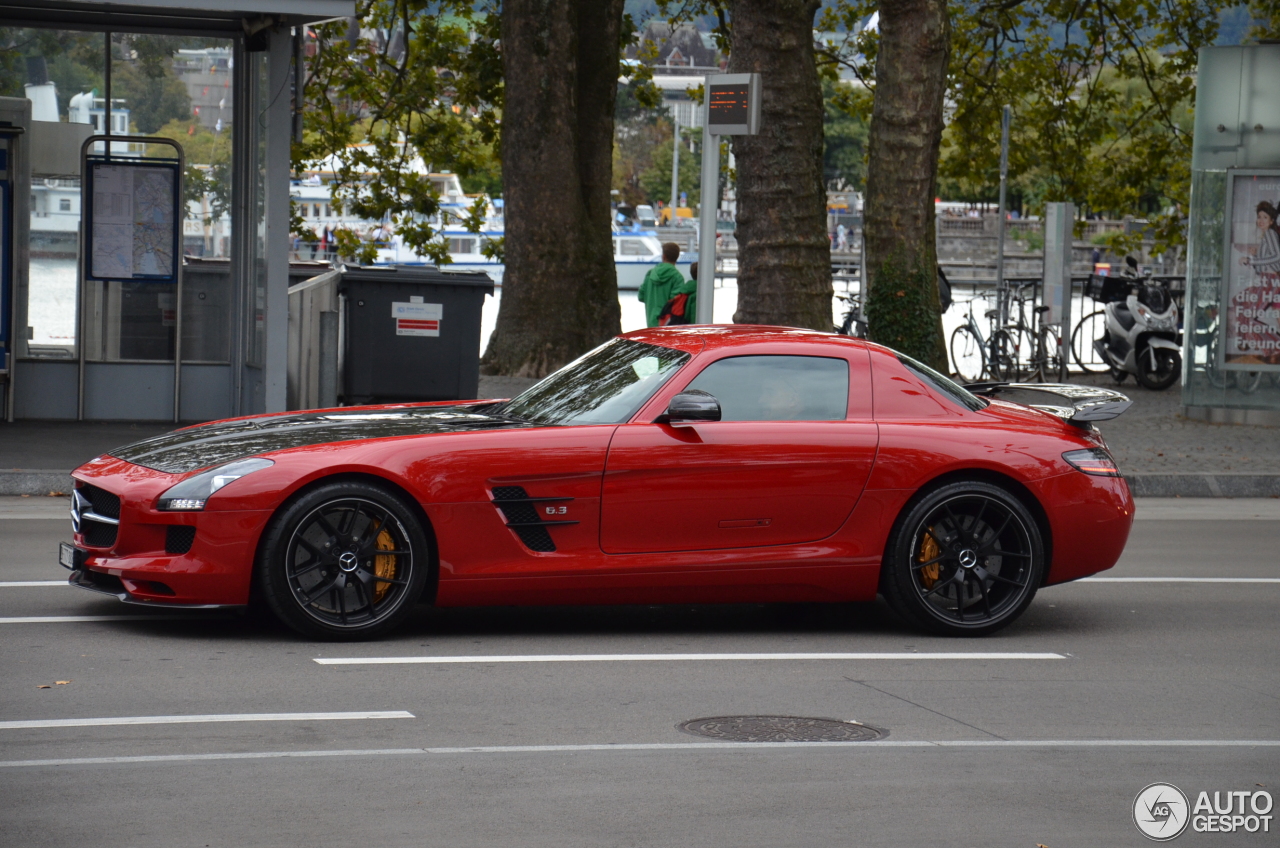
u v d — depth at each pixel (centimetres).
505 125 2155
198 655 712
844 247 9700
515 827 482
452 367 1579
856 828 490
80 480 766
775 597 786
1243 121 1811
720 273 7006
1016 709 658
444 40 2898
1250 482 1466
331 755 557
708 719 624
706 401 754
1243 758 590
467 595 748
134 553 730
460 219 3052
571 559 755
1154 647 798
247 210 1503
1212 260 1834
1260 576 1026
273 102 1370
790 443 777
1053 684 708
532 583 752
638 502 760
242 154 1508
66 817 482
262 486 722
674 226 9294
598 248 2205
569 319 2138
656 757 566
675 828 485
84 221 1487
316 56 2872
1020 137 2934
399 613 746
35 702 622
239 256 1519
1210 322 1839
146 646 728
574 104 2138
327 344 1548
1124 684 711
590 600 762
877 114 1619
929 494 794
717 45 2947
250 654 717
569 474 752
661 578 763
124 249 1500
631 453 760
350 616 746
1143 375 2225
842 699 667
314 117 2909
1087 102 2961
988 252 8500
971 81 2869
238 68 1505
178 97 1497
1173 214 2902
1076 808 521
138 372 1521
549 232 2127
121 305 1510
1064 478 809
